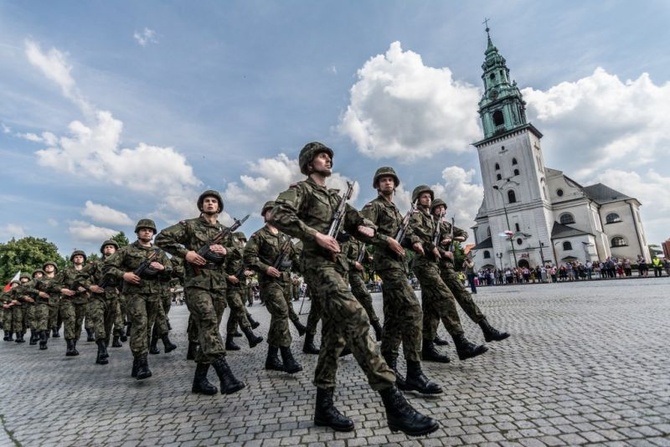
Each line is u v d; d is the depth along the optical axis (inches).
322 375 132.3
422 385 154.6
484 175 2630.4
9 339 553.0
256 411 151.8
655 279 989.8
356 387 176.7
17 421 158.2
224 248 202.2
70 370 271.0
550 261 2300.7
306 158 149.4
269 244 243.1
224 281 203.5
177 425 141.9
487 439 111.0
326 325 135.0
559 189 2576.3
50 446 129.4
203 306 186.5
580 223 2440.9
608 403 131.9
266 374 216.8
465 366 198.7
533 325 317.1
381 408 146.0
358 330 118.8
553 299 562.6
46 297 422.0
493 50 2709.2
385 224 190.5
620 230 2677.2
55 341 483.2
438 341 268.2
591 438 107.2
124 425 146.0
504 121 2593.5
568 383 156.4
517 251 2420.0
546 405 134.0
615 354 198.2
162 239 194.2
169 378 224.4
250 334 298.7
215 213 220.7
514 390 152.7
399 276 169.8
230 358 275.1
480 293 919.7
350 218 154.8
